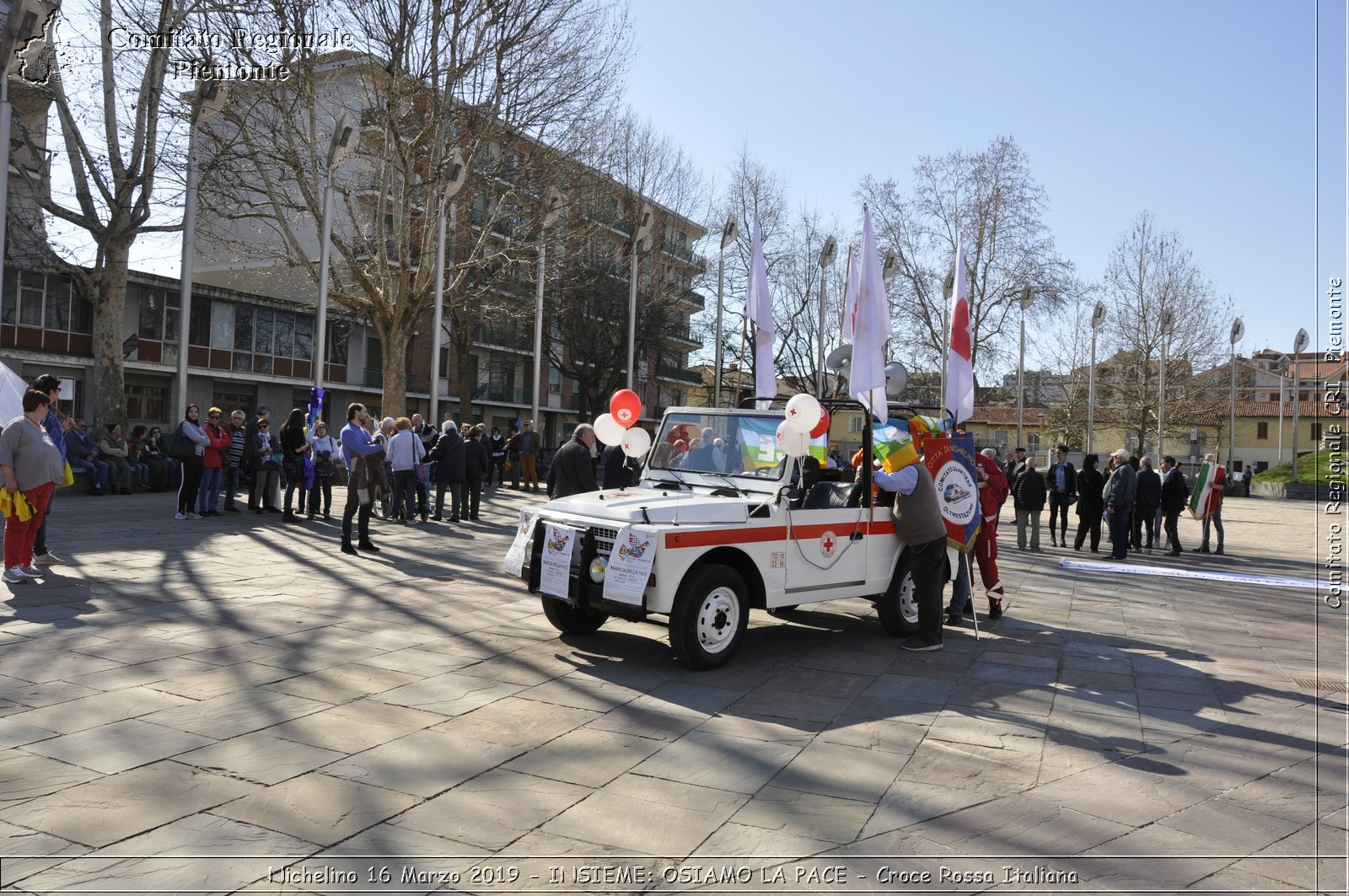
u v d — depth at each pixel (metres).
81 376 32.69
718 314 22.33
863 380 8.14
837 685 6.15
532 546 6.91
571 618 7.18
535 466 23.91
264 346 38.16
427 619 7.67
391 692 5.51
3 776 3.96
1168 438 53.28
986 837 3.77
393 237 22.53
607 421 8.44
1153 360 50.00
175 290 34.66
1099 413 54.00
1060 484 17.28
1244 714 5.79
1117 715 5.68
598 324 36.66
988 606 9.75
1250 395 75.38
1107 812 4.09
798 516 6.90
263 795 3.88
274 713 4.99
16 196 23.73
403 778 4.15
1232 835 3.87
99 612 7.24
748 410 7.86
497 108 21.72
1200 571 14.03
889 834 3.77
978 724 5.37
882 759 4.70
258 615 7.43
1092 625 8.84
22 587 8.06
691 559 6.15
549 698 5.55
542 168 24.33
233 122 20.42
